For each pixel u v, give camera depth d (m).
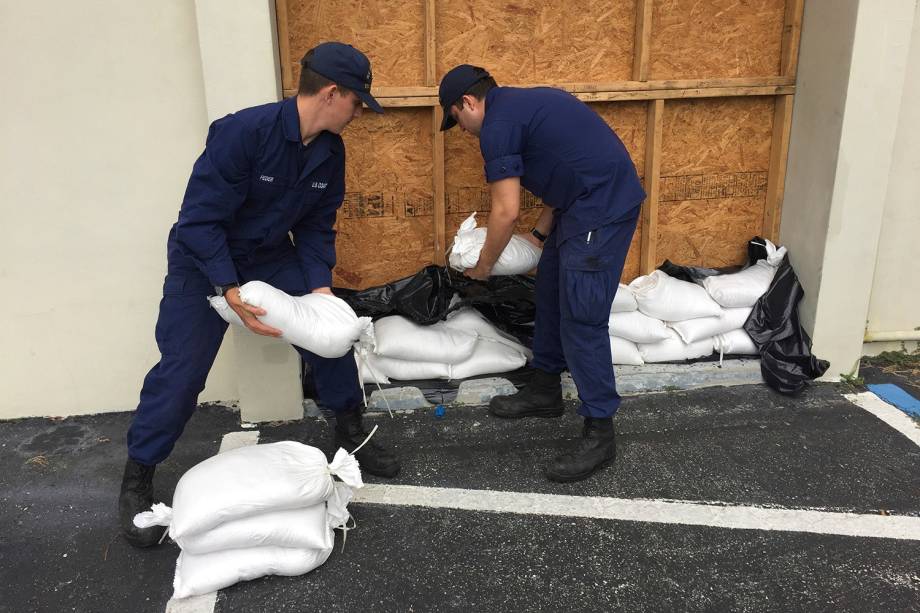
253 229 2.38
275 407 3.12
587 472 2.71
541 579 2.22
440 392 3.22
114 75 2.83
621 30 3.36
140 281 3.09
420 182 3.38
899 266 3.62
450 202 3.45
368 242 3.42
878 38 3.06
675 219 3.68
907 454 2.87
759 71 3.51
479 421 3.14
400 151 3.32
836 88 3.17
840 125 3.16
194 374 2.35
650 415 3.18
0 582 2.23
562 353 3.05
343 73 2.19
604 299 2.60
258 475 2.20
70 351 3.14
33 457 2.91
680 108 3.51
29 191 2.91
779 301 3.45
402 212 3.41
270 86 2.75
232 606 2.13
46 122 2.84
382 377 3.25
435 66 3.21
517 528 2.46
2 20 2.71
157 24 2.80
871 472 2.76
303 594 2.17
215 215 2.20
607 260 2.58
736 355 3.50
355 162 3.30
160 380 2.33
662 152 3.56
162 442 2.38
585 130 2.58
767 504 2.57
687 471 2.77
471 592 2.17
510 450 2.92
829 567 2.27
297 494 2.18
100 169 2.93
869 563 2.28
